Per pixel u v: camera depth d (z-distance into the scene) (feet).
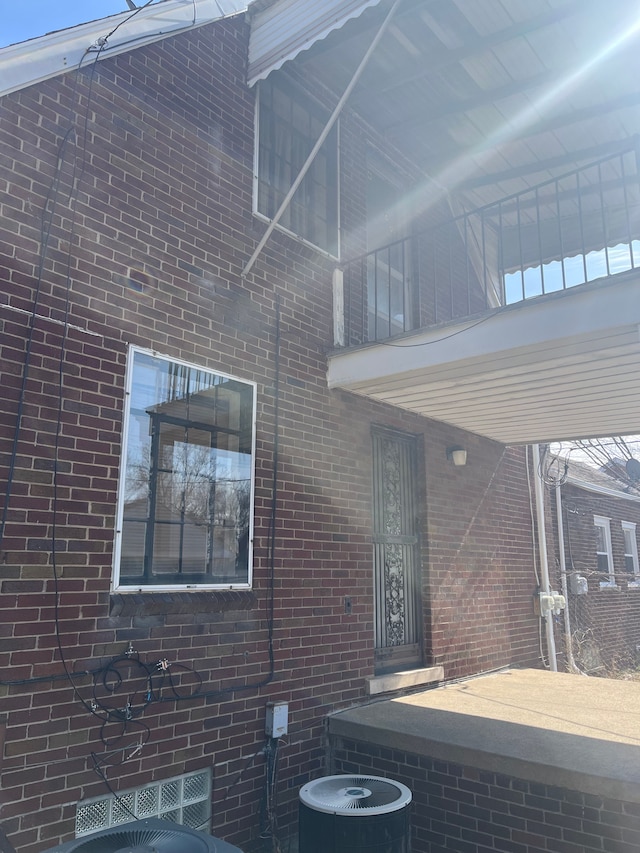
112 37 14.96
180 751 13.67
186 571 14.75
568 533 37.88
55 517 12.28
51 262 13.06
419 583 22.13
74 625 12.27
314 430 18.43
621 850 12.23
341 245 20.90
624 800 12.16
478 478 25.62
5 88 12.75
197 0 17.26
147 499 14.15
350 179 21.90
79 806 12.19
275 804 15.25
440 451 23.58
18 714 11.32
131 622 13.21
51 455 12.43
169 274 15.34
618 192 24.93
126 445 13.69
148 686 13.32
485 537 25.43
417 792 15.05
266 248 18.06
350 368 18.75
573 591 35.55
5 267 12.32
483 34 18.19
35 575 11.86
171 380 15.02
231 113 17.87
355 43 18.97
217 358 16.11
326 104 21.44
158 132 15.75
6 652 11.30
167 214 15.56
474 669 23.38
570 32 17.70
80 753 12.06
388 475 21.89
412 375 17.83
